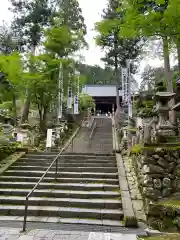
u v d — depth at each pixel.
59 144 15.84
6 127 15.52
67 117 23.70
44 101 19.62
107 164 9.66
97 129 21.38
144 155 7.00
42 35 21.73
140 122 13.34
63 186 7.85
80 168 9.20
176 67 17.30
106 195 7.27
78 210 6.47
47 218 6.25
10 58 14.88
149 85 22.72
